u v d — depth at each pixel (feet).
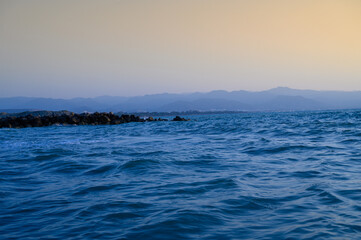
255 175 26.48
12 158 39.86
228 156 38.27
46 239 13.48
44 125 168.96
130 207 17.92
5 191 22.66
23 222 15.85
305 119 151.23
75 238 13.52
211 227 14.64
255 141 54.85
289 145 46.01
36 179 27.02
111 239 13.33
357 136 55.21
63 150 46.88
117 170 29.73
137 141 63.00
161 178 26.07
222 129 92.63
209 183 23.79
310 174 26.08
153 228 14.51
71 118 177.37
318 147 43.27
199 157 37.65
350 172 26.30
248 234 13.73
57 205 18.76
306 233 13.57
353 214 15.74
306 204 17.75
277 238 13.19
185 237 13.52
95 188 23.00
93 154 41.73
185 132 88.17
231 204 18.13
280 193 20.33
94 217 16.29
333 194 19.44
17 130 125.08
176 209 17.30
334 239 12.88
